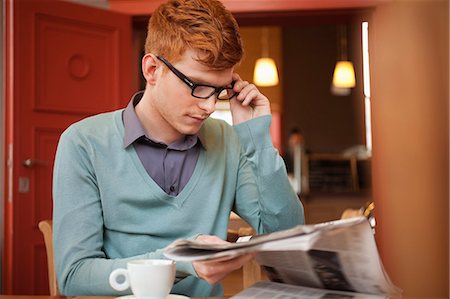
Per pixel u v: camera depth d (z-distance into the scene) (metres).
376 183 3.99
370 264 1.07
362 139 8.23
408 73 3.90
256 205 1.63
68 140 1.46
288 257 1.12
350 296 1.12
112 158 1.47
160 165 1.50
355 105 8.30
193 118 1.37
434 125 3.83
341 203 6.18
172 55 1.33
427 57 3.82
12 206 3.40
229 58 1.31
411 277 3.84
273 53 8.19
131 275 1.09
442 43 3.76
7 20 3.49
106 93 3.94
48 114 3.61
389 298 1.11
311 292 1.15
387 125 3.96
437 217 3.82
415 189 3.88
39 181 3.52
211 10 1.33
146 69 1.41
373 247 1.05
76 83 3.78
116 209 1.46
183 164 1.53
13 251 3.39
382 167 3.97
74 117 3.75
